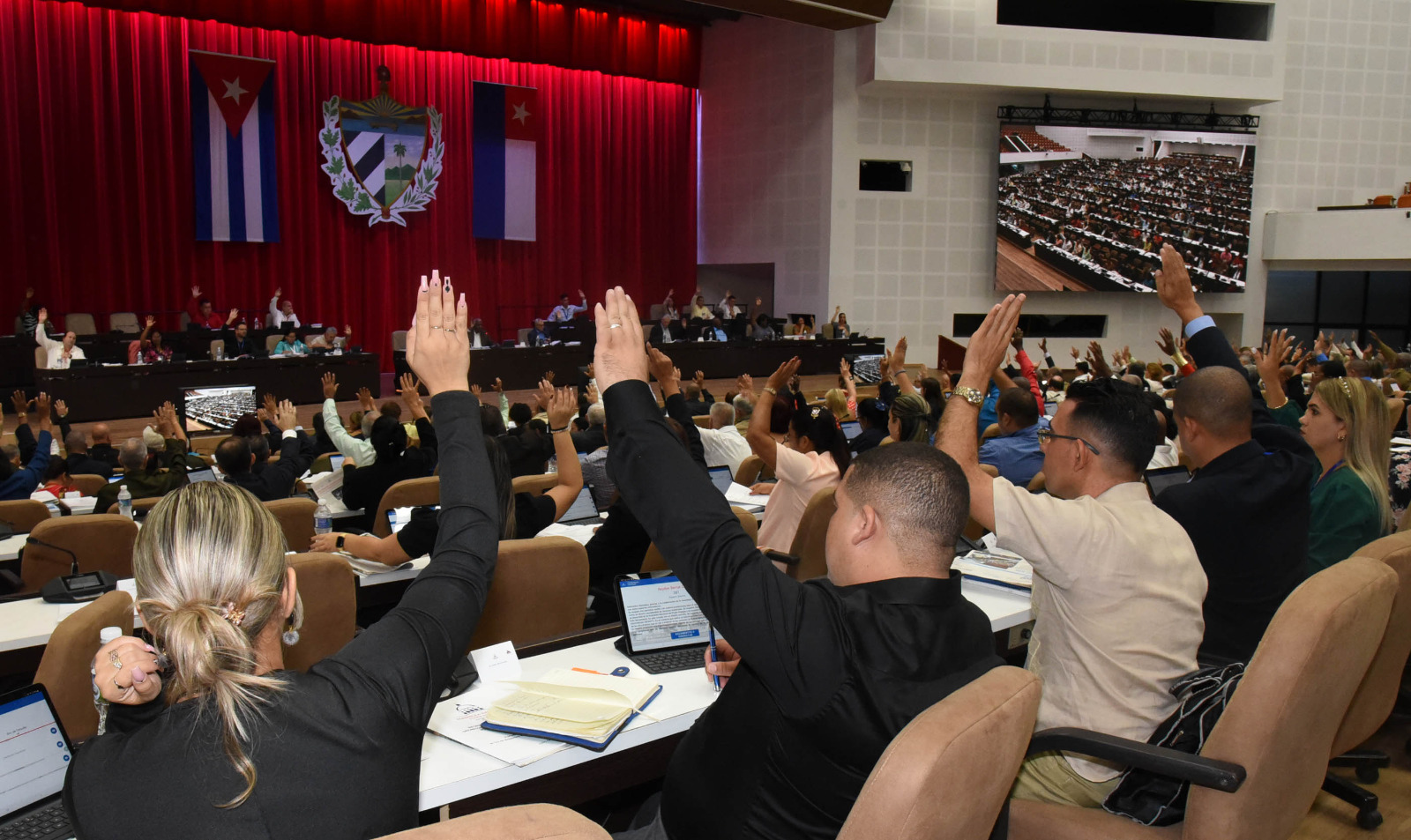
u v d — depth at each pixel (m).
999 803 1.45
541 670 2.47
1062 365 18.27
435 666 1.23
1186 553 2.10
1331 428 3.27
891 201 17.30
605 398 1.45
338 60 15.16
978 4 16.47
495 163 16.45
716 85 18.66
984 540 3.67
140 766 1.09
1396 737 3.64
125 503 4.64
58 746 1.88
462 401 1.46
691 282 19.02
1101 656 2.06
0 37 12.75
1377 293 19.89
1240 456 2.51
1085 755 1.99
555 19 16.66
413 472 5.18
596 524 4.25
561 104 17.33
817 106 17.14
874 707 1.36
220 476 5.54
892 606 1.44
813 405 8.05
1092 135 17.16
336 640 3.18
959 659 1.45
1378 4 18.39
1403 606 2.53
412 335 1.48
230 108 14.16
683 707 2.22
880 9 15.01
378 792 1.14
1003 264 17.28
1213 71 17.23
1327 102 18.39
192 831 1.07
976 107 17.47
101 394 11.28
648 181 18.39
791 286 17.83
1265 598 2.45
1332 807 3.17
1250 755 1.88
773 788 1.42
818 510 3.78
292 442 6.11
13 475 5.16
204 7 13.77
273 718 1.10
